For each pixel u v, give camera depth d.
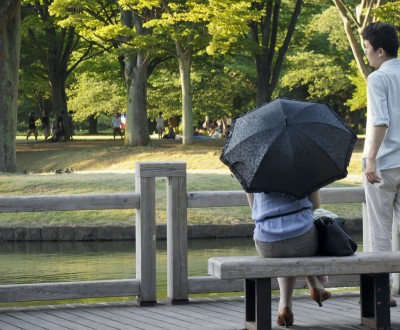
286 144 9.17
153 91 91.38
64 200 11.83
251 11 51.19
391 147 10.45
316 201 9.86
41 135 119.44
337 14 80.56
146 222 12.19
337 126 9.39
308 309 11.73
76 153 58.97
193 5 50.41
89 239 28.02
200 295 15.05
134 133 60.31
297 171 9.16
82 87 99.81
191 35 57.09
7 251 25.00
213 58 68.94
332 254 9.67
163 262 21.27
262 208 9.58
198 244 26.39
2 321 11.16
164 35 57.34
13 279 18.80
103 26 54.06
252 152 9.25
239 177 9.35
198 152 54.56
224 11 49.50
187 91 58.66
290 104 9.50
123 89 80.81
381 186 10.55
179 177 12.29
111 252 24.47
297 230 9.43
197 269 19.98
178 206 12.31
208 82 88.94
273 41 65.69
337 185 37.41
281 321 10.55
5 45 42.84
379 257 9.61
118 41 58.41
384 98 10.24
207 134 102.38
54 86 76.50
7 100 43.06
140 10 54.00
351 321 10.80
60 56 75.69
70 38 74.88
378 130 10.17
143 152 55.91
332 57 78.19
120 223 28.55
